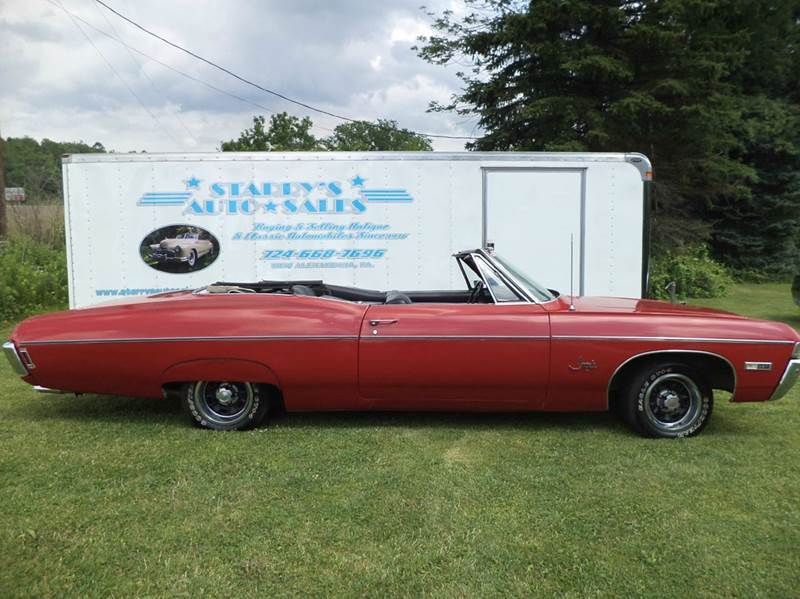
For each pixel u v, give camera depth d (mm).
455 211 7195
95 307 4809
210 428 4703
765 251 22766
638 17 17297
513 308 4605
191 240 7191
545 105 16938
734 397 4504
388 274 7238
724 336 4422
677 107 17172
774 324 4535
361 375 4469
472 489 3627
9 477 3764
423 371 4445
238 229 7191
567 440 4531
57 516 3256
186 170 7141
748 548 2990
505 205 7215
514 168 7184
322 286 5793
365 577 2725
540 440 4527
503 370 4438
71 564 2811
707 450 4320
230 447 4320
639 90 17031
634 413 4570
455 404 4586
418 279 7242
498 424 4922
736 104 20281
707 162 18844
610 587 2666
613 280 7328
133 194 7148
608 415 5176
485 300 5434
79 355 4527
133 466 3949
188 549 2943
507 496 3539
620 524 3213
